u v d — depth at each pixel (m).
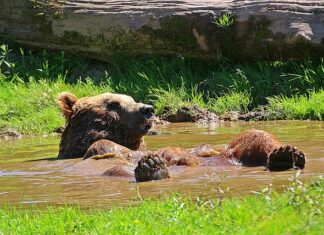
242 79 20.80
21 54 23.47
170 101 20.69
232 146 12.37
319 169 10.96
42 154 15.35
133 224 8.00
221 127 18.17
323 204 7.78
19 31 23.20
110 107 14.23
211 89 21.14
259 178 10.61
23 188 11.28
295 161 11.10
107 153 12.78
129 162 12.55
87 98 14.56
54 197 10.43
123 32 22.02
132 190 10.45
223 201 8.62
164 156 12.30
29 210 9.66
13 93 21.61
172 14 21.39
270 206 7.89
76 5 22.58
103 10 22.25
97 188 10.87
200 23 21.08
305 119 18.70
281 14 20.20
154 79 21.75
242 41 20.70
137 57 22.56
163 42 21.80
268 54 20.78
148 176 11.03
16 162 14.19
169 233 7.50
